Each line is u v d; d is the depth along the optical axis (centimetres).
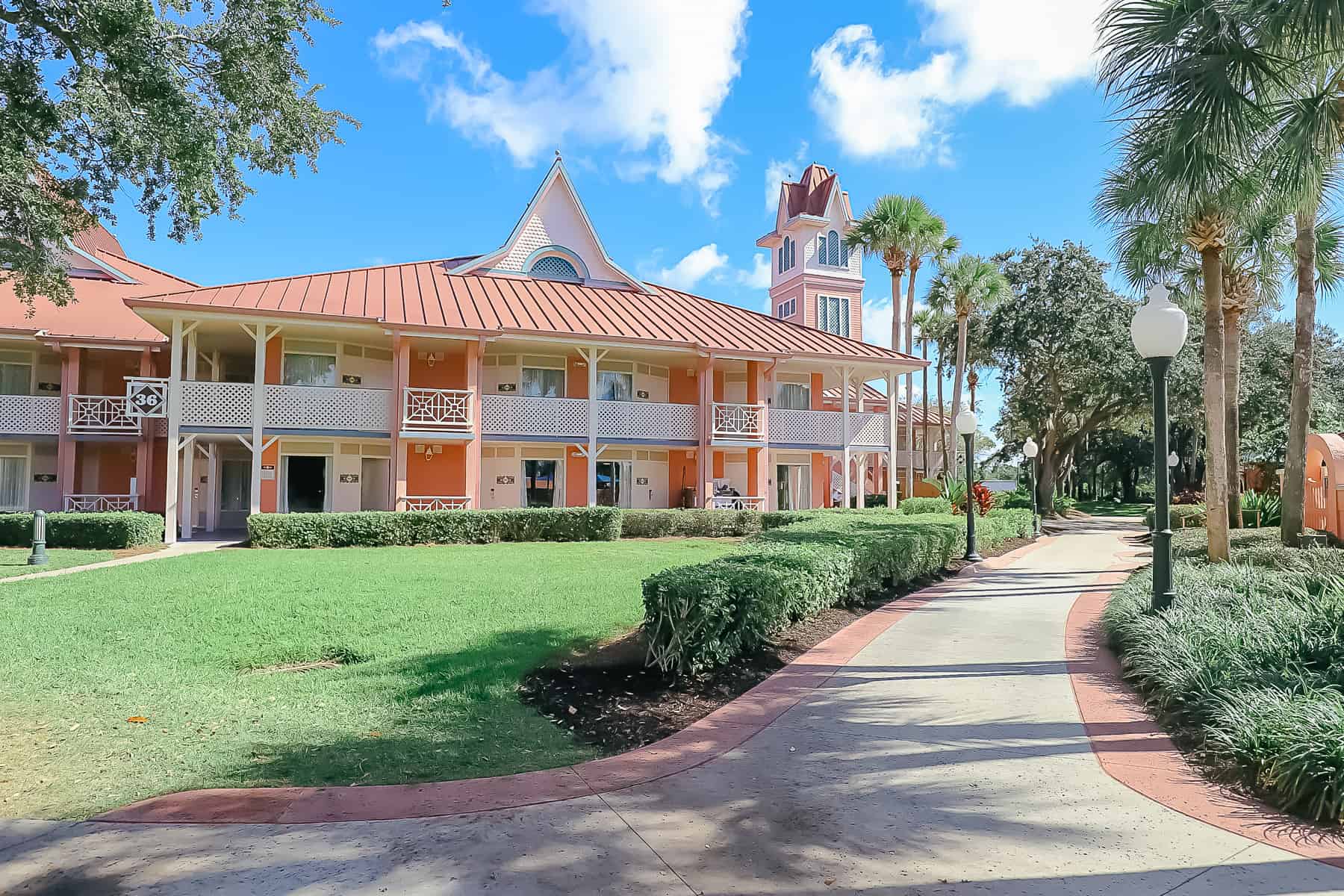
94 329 2075
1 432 1967
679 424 2341
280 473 2033
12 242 1310
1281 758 405
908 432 3769
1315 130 866
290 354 2047
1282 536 1480
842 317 4097
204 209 1141
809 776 439
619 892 309
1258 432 4206
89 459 2148
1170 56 870
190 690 612
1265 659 577
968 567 1500
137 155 1030
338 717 546
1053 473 4262
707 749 482
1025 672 682
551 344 2222
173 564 1294
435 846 346
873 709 571
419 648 725
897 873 328
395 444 1964
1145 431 5119
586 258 2734
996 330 4041
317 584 1061
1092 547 2192
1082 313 3809
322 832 359
